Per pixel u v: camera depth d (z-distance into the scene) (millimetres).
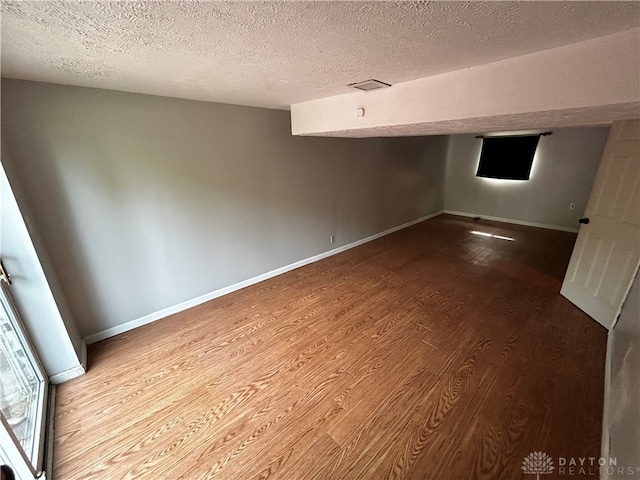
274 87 1945
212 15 876
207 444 1533
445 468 1403
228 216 3002
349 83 1797
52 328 1836
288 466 1428
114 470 1409
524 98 1326
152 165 2391
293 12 860
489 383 1897
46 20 899
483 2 798
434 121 1708
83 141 2039
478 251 4445
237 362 2139
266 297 3105
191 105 2494
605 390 1799
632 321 1834
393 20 920
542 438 1526
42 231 1983
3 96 1713
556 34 1047
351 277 3578
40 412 1599
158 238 2562
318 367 2076
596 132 4930
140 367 2090
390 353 2207
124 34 1025
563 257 4121
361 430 1600
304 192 3705
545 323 2541
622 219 2301
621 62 1052
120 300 2459
